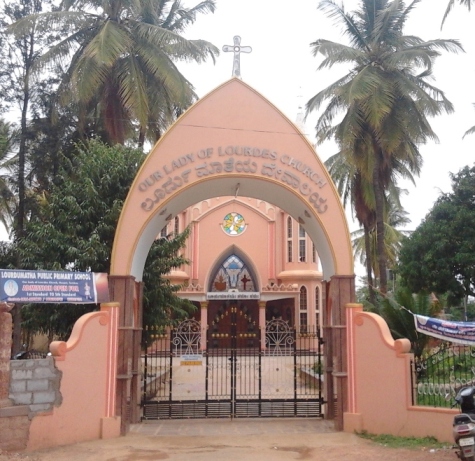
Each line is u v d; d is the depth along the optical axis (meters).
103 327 10.94
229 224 37.97
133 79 18.38
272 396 16.33
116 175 15.49
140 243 11.99
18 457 8.79
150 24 19.88
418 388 10.77
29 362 9.54
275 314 37.75
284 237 37.88
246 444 10.18
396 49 21.66
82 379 10.34
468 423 7.60
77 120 20.75
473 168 22.59
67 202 14.92
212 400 12.91
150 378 16.95
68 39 19.11
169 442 10.33
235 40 13.05
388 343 10.88
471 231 20.80
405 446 9.70
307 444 10.16
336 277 11.91
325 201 12.23
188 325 17.64
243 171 12.16
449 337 10.59
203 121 12.30
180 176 12.01
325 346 12.90
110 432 10.65
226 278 37.91
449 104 21.56
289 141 12.39
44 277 9.73
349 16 21.91
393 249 36.88
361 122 21.05
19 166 20.23
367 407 11.07
